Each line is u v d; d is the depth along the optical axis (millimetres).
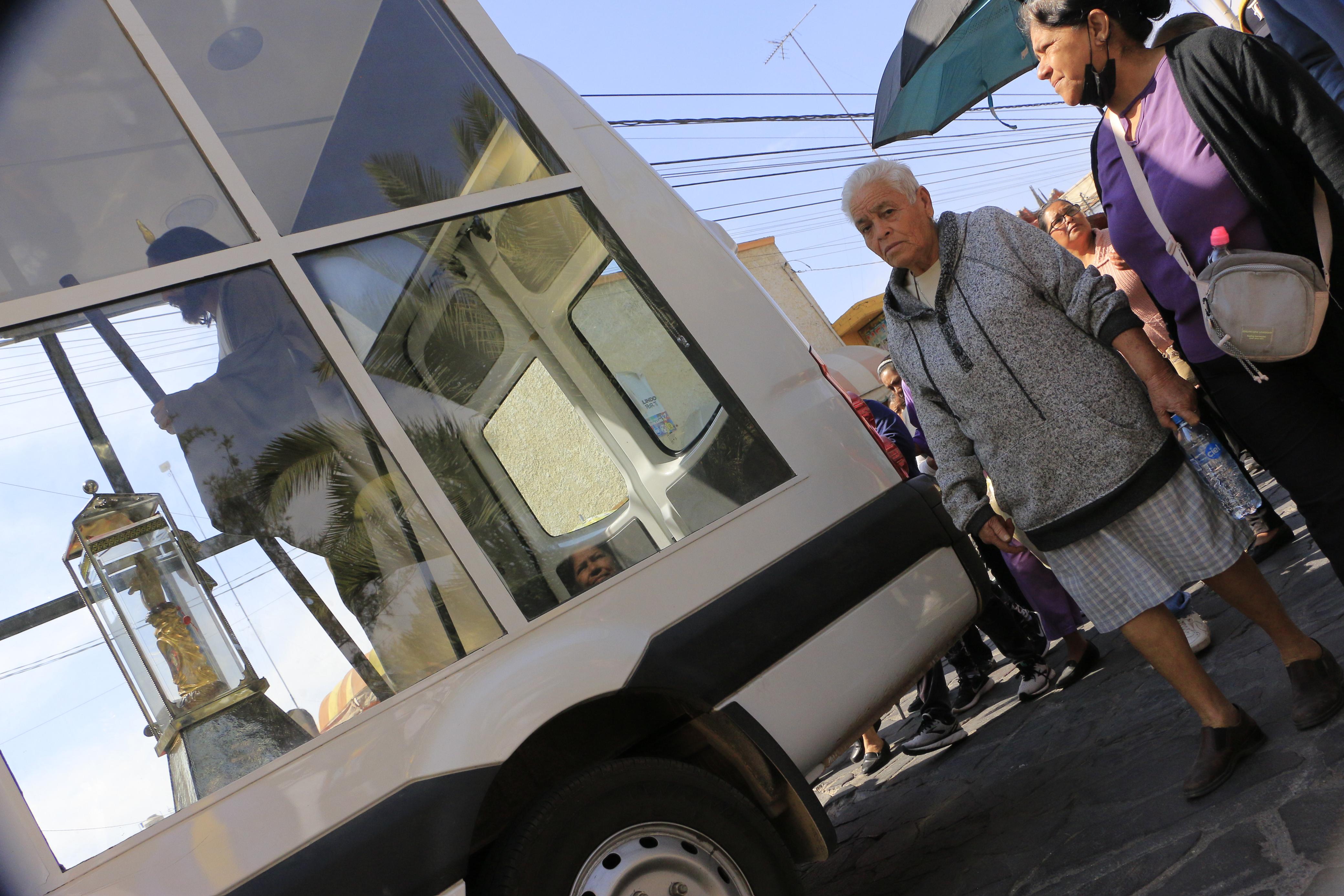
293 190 2350
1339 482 2291
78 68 2227
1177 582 2410
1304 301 2098
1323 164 2057
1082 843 2404
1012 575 4441
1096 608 2500
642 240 2820
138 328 2096
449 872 1899
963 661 4867
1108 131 2486
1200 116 2191
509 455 2391
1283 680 2648
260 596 2035
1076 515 2461
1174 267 2451
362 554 2141
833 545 2650
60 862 1736
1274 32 2705
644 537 2479
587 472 2475
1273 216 2188
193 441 2076
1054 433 2453
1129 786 2557
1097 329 2420
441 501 2248
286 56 2459
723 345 2797
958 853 2816
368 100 2537
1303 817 1938
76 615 1892
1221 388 2453
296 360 2223
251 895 1786
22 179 2104
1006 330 2480
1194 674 2346
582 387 2578
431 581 2182
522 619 2223
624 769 2174
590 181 2801
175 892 1759
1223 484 2340
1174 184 2336
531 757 2305
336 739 1969
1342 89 2590
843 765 5402
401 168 2512
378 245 2414
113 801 1804
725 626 2402
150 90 2277
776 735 2363
